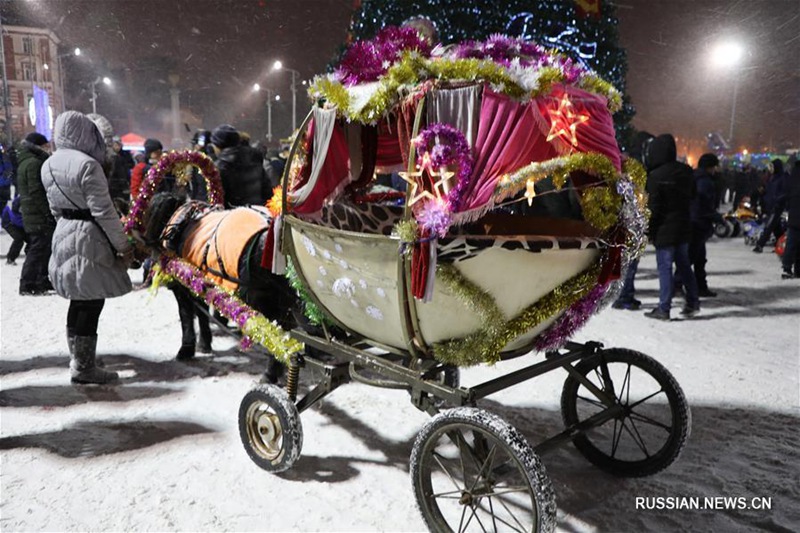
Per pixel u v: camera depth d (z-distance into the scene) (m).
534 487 2.20
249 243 3.70
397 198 3.99
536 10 8.04
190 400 4.07
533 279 2.50
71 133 4.03
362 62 2.69
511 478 3.15
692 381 4.47
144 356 4.95
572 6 8.42
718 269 9.26
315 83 2.79
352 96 2.65
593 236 2.81
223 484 3.04
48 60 37.97
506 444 2.24
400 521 2.75
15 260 8.80
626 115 9.49
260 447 3.20
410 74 2.43
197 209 4.46
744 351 5.19
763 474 3.15
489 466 2.43
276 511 2.82
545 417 3.87
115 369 4.64
